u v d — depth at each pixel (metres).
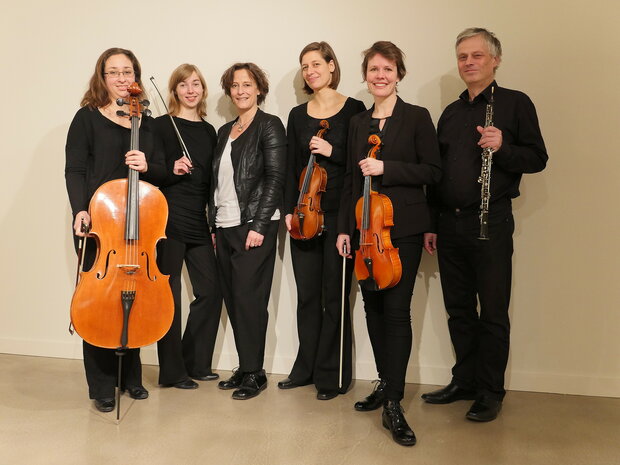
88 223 2.60
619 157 3.07
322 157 3.01
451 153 2.84
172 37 3.51
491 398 2.74
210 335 3.26
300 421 2.66
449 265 2.93
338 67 3.09
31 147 3.67
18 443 2.39
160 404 2.86
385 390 2.56
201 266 3.20
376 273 2.47
